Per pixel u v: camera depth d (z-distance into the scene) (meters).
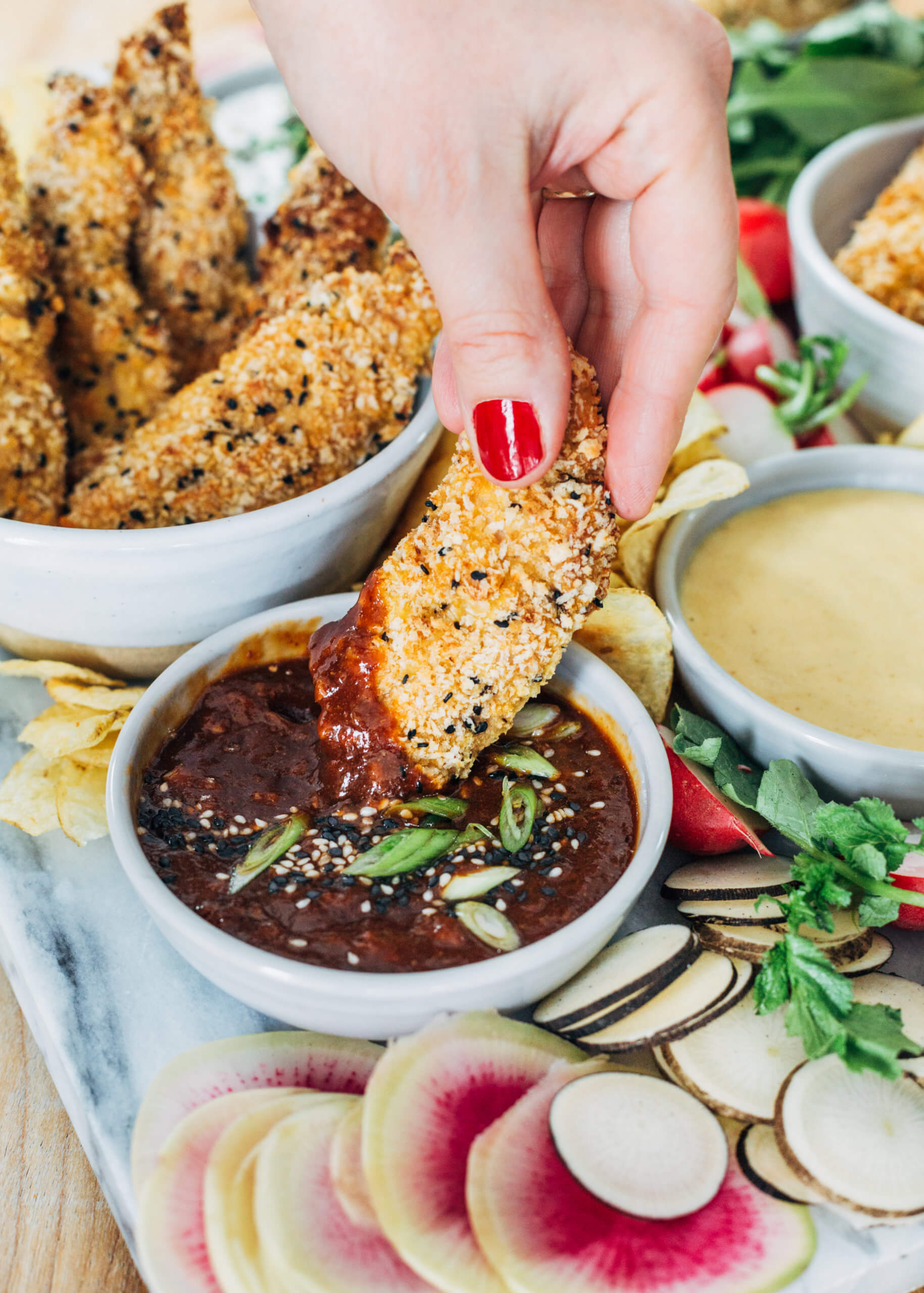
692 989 0.31
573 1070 0.31
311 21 0.29
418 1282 0.28
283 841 0.32
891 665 0.37
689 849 0.35
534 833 0.33
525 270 0.29
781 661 0.37
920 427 0.44
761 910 0.32
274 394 0.38
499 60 0.29
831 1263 0.28
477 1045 0.30
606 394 0.35
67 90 0.42
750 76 0.60
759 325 0.49
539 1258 0.28
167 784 0.33
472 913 0.31
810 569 0.40
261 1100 0.30
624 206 0.33
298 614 0.36
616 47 0.29
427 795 0.34
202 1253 0.28
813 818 0.33
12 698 0.39
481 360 0.30
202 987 0.33
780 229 0.54
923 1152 0.29
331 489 0.36
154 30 0.43
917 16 0.70
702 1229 0.28
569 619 0.33
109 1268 0.30
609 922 0.30
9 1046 0.34
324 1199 0.29
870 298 0.45
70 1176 0.32
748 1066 0.30
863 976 0.32
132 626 0.37
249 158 0.61
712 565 0.40
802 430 0.45
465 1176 0.29
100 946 0.33
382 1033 0.31
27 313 0.39
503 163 0.29
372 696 0.33
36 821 0.35
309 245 0.42
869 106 0.58
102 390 0.42
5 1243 0.31
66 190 0.41
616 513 0.33
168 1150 0.30
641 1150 0.29
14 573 0.35
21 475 0.38
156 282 0.44
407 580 0.33
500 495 0.32
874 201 0.55
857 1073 0.30
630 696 0.34
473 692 0.33
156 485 0.37
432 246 0.29
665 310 0.32
